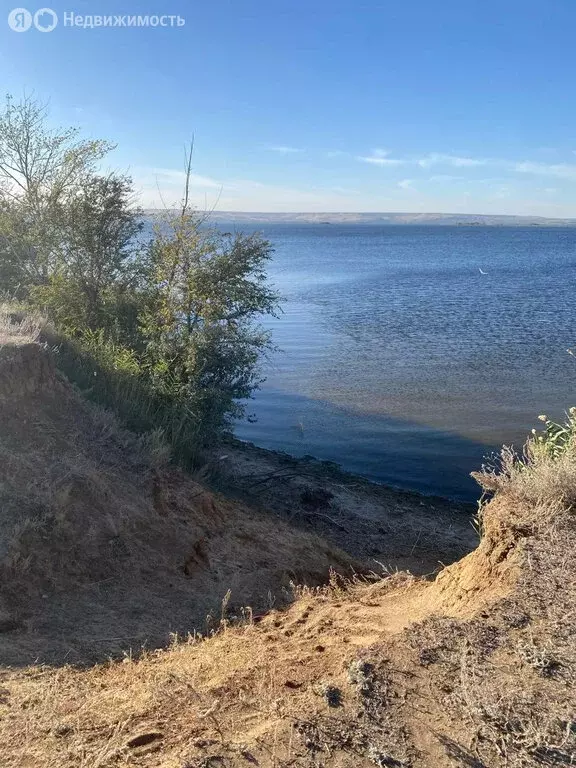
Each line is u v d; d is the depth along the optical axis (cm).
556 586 391
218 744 282
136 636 505
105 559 605
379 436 1636
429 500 1243
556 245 16225
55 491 621
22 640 473
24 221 1339
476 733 282
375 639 375
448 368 2417
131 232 1312
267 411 1838
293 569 724
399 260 9744
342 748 277
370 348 2802
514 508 486
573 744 274
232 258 1120
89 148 1339
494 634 351
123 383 945
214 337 1070
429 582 571
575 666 321
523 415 1825
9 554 545
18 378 700
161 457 787
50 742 311
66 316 1190
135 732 304
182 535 691
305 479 1248
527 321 3600
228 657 404
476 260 9831
